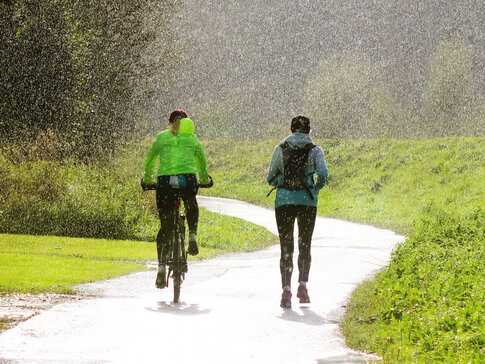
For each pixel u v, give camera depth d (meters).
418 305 18.55
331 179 112.50
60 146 60.50
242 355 14.70
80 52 68.75
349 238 49.44
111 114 79.06
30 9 66.12
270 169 21.97
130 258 34.12
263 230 56.91
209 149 166.62
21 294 21.81
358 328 17.67
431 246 31.28
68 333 16.39
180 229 22.25
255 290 24.72
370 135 190.50
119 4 80.06
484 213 49.47
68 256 33.53
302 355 14.80
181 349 15.16
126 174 67.81
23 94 66.31
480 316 16.52
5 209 44.84
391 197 93.25
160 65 87.88
